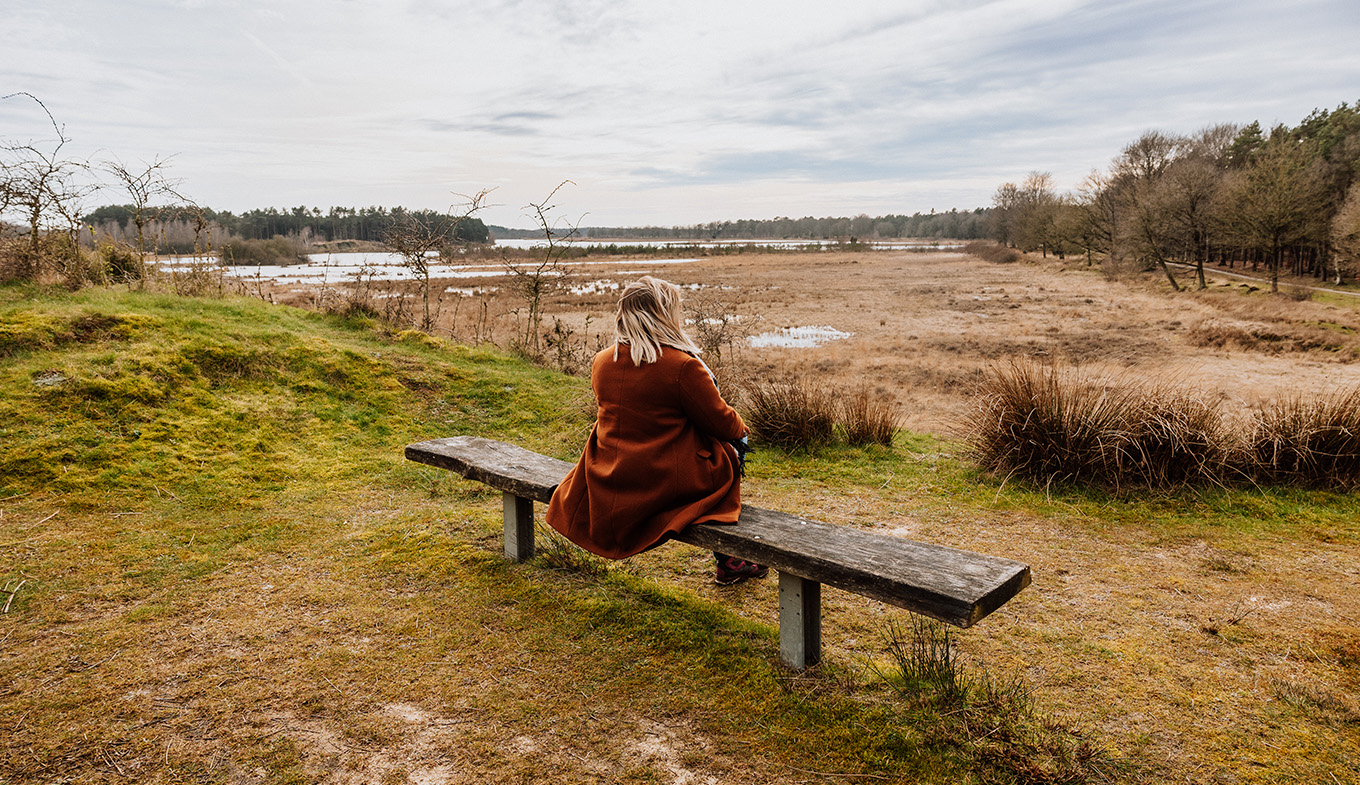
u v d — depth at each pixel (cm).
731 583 338
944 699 241
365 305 985
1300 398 556
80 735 218
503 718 233
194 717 229
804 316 2900
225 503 437
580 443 618
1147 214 4334
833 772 207
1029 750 215
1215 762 216
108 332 652
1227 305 3127
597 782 203
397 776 205
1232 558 393
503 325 1917
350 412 631
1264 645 292
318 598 318
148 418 532
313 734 223
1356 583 357
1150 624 312
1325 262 4428
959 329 2500
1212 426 525
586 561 350
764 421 655
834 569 229
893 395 1320
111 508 414
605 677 257
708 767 210
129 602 310
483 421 670
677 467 273
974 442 584
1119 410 530
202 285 912
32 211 802
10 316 639
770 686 250
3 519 386
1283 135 6022
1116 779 207
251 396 612
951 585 208
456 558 362
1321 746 224
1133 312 3002
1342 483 501
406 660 267
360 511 437
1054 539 423
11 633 278
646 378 273
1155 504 483
